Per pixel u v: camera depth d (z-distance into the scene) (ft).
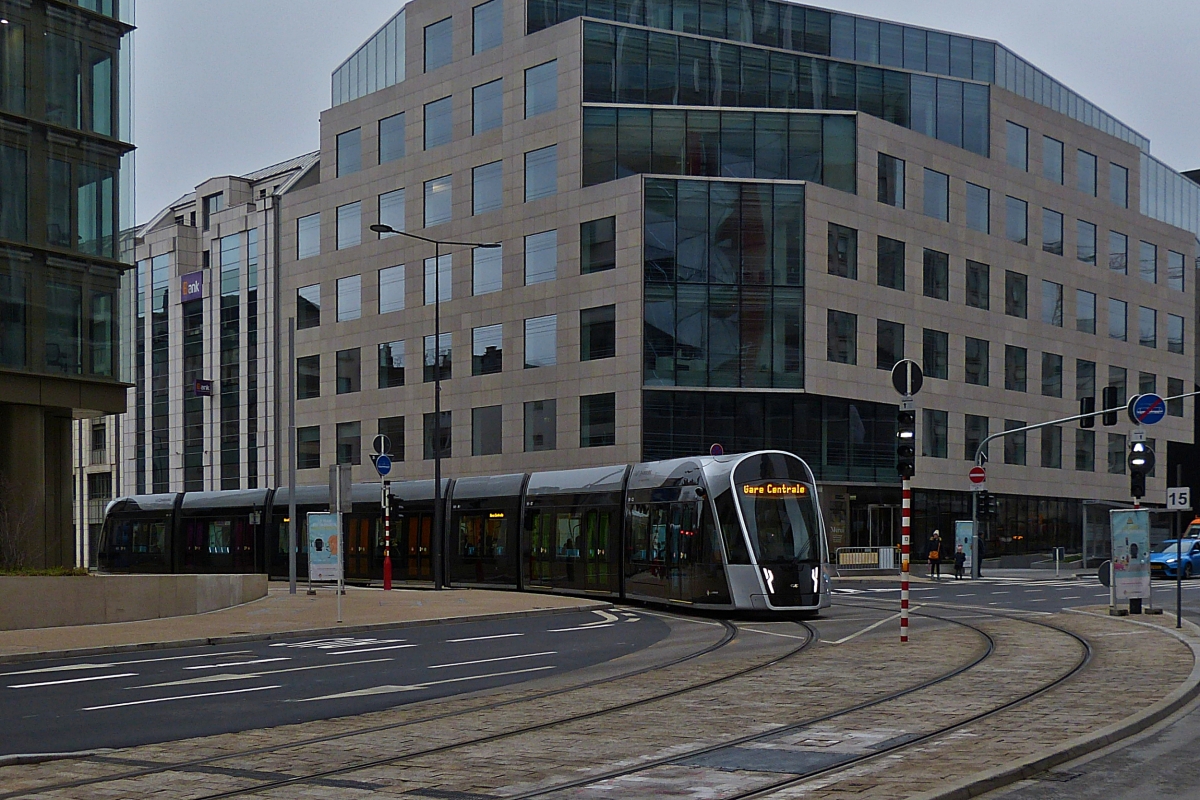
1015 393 226.38
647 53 197.26
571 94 193.26
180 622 90.53
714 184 185.06
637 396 181.88
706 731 39.60
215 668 62.69
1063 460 237.04
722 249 184.44
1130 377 255.29
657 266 183.42
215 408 290.15
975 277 218.79
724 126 189.98
